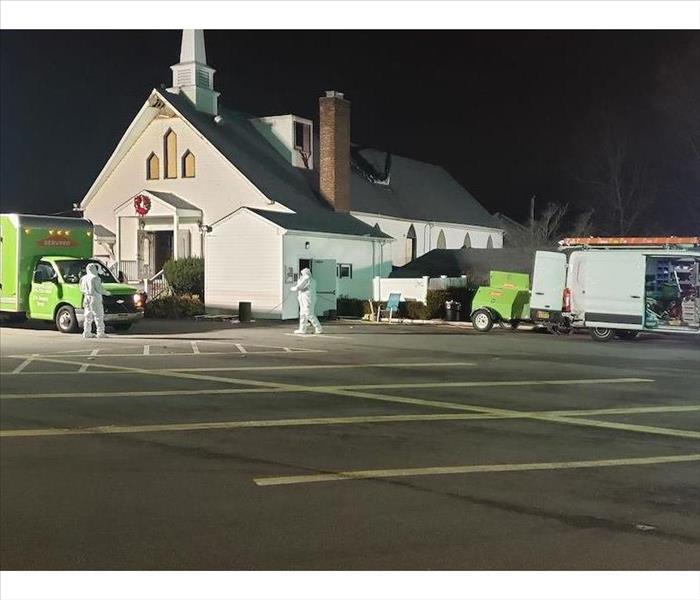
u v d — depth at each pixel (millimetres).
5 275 23797
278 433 9578
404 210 41969
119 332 23828
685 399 12250
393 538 5977
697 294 21703
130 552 5750
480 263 36750
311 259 30406
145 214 34188
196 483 7418
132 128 35594
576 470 7898
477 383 13805
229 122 37188
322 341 21406
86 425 10023
